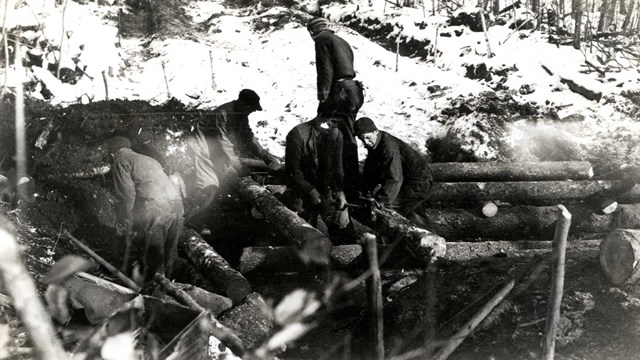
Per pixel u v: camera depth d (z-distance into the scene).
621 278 5.12
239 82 10.51
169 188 6.12
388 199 6.47
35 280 5.34
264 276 6.31
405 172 6.73
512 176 7.89
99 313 4.76
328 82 7.13
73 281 4.84
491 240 7.16
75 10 11.16
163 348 3.77
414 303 5.39
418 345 4.93
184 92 10.01
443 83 10.26
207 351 3.98
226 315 5.27
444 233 7.16
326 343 5.18
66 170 7.02
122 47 11.70
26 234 6.20
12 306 4.54
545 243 6.69
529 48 11.45
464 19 12.23
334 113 6.96
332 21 13.40
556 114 9.32
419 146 8.62
